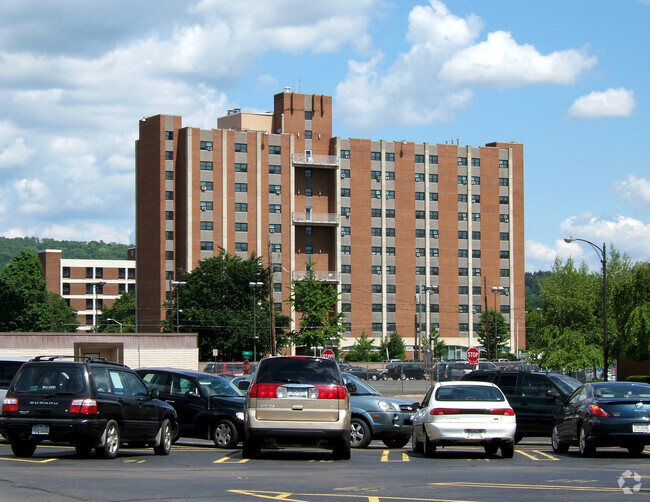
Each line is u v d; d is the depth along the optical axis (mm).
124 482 16703
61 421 20391
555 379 29156
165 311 130000
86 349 65438
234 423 25766
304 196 140500
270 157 136875
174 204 133375
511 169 151500
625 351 58250
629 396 23172
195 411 25984
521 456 23875
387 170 144125
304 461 21625
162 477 17625
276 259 136500
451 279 147000
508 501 14320
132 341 67312
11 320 120875
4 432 20578
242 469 19438
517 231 151375
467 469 19734
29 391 20688
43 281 123000
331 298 103562
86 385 20672
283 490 15789
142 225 135875
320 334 101000
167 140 133750
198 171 132375
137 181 137125
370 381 96000
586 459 22609
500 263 150250
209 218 132625
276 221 136875
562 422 24844
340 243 140750
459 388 23609
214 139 133625
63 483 16391
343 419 21047
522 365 85062
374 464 20984
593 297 87125
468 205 148625
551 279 89812
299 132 140500
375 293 142500
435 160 147125
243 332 111562
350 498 14633
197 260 131375
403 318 144000
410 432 27359
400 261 144125
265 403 21000
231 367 79062
